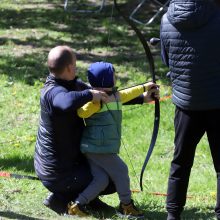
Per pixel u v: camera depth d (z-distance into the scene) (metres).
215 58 8.26
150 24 28.16
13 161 13.64
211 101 8.38
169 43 8.57
